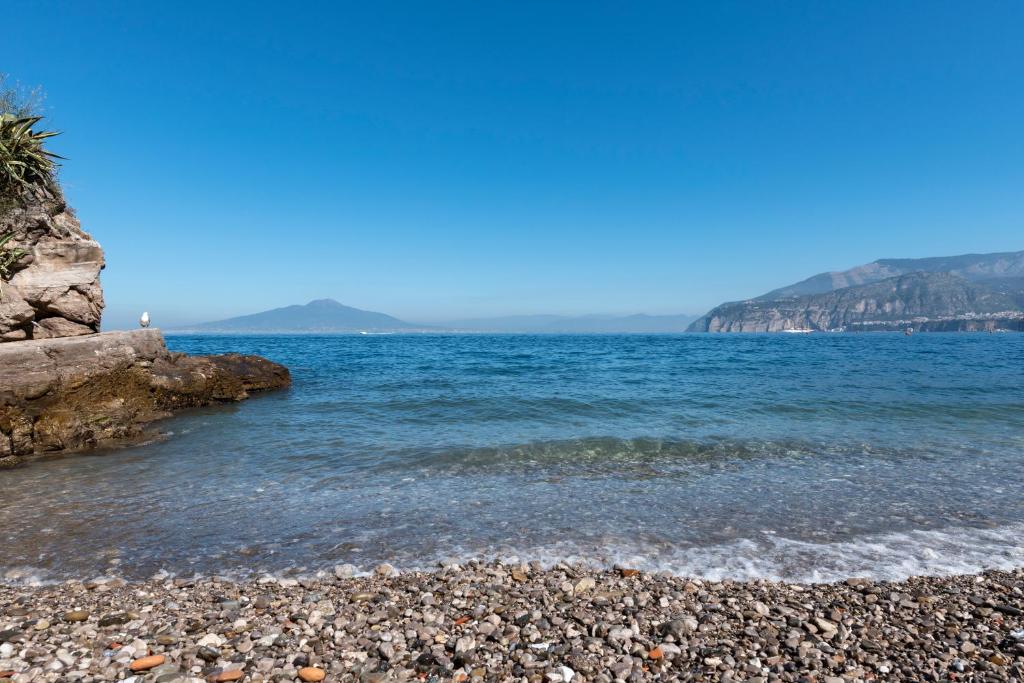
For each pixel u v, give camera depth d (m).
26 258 18.12
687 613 6.09
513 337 171.62
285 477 11.66
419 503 10.02
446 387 26.52
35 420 13.99
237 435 15.84
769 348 77.94
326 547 8.03
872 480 11.55
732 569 7.36
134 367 18.88
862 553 7.91
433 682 4.68
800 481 11.48
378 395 23.70
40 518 9.07
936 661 5.11
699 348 76.88
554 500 10.24
